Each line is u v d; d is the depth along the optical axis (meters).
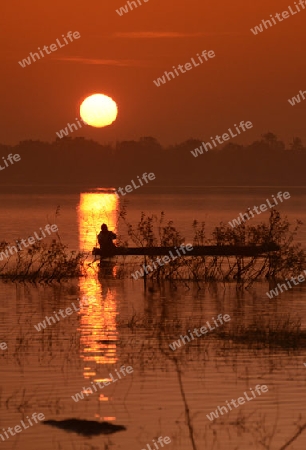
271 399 30.86
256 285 61.31
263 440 26.98
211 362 36.31
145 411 29.67
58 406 30.22
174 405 30.28
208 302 53.25
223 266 71.44
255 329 43.62
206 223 144.38
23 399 30.95
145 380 33.44
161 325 44.81
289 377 33.69
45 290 58.78
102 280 64.50
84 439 27.17
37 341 40.75
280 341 40.53
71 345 39.78
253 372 34.53
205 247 65.25
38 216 166.62
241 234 65.69
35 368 35.34
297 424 28.38
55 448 26.41
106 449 26.34
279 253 64.81
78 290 58.88
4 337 41.75
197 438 27.22
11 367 35.50
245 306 51.56
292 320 46.50
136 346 39.62
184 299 54.53
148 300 54.03
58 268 67.25
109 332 42.97
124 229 125.75
